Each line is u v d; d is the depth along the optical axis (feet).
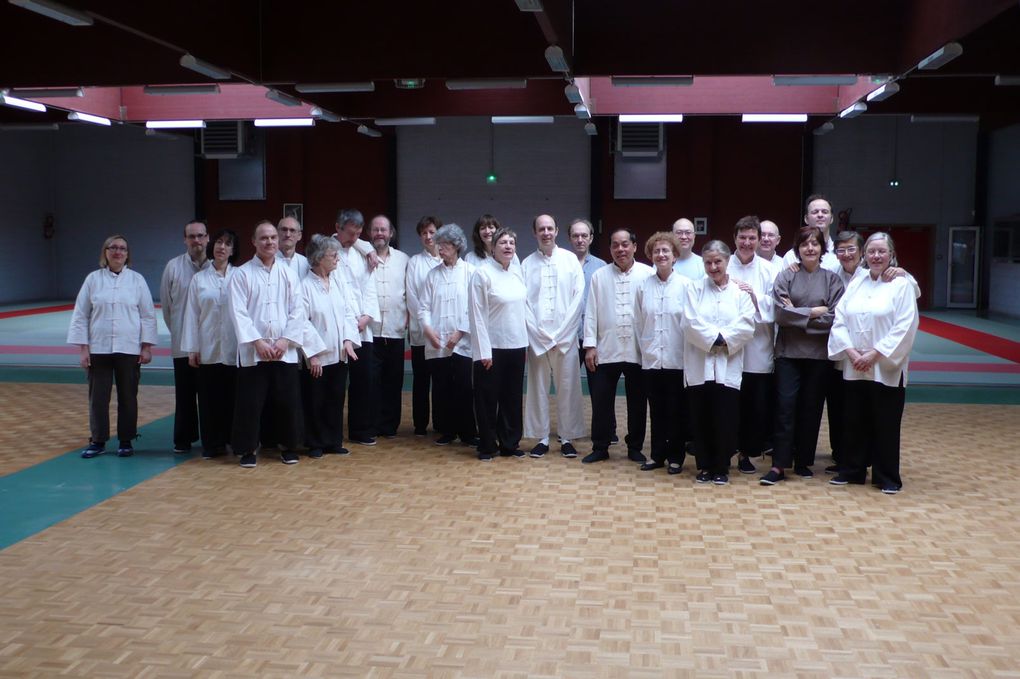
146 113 37.37
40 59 26.43
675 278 19.83
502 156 65.26
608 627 11.66
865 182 64.34
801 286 19.08
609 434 20.97
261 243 20.06
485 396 20.88
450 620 11.85
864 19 23.50
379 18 23.38
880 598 12.62
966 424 25.45
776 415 19.10
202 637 11.31
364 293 22.59
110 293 21.06
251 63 23.35
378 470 19.88
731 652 10.96
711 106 34.55
